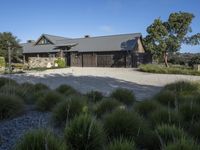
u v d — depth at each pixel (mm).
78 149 3547
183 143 3119
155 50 29297
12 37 35094
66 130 3699
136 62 33094
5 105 5445
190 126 4430
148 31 29719
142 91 10664
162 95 6676
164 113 4625
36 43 44156
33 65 32062
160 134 3727
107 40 36938
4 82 9297
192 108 5098
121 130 4035
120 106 5297
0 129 4750
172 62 35938
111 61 33750
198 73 19750
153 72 22234
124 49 32312
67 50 37344
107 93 9719
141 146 3939
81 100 5492
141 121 4336
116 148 3250
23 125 4973
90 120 3789
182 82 8242
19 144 3326
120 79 16281
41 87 8867
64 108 5012
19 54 36719
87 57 35875
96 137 3600
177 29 30125
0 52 32875
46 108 6094
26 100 7125
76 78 17250
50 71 25078
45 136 3307
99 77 17844
